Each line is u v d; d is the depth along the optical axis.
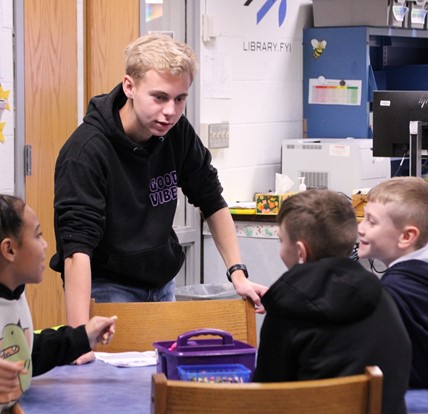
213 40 5.50
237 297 4.69
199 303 2.67
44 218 4.46
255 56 5.83
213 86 5.52
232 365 2.10
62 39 4.49
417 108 4.98
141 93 2.60
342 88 6.10
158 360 2.21
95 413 2.01
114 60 4.78
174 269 2.95
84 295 2.48
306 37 6.21
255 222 5.08
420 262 2.32
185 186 3.02
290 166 5.73
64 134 4.55
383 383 1.76
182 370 2.07
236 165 5.74
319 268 1.80
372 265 4.73
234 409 1.61
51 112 4.46
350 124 6.09
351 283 1.78
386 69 7.21
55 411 2.03
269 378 1.83
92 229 2.56
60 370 2.39
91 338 2.23
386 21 6.00
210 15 5.45
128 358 2.51
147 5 5.04
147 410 2.03
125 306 2.63
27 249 2.04
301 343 1.77
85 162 2.62
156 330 2.64
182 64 2.58
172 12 5.23
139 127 2.70
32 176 4.38
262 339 1.85
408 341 1.83
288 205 1.99
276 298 1.80
